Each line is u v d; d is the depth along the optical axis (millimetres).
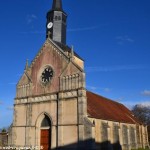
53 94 46312
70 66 45188
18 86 52719
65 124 42812
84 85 42656
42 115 47219
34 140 47156
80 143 40000
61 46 51188
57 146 42812
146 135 75125
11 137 50312
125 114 69500
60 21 53156
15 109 51562
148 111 112000
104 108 57125
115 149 52625
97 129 46000
